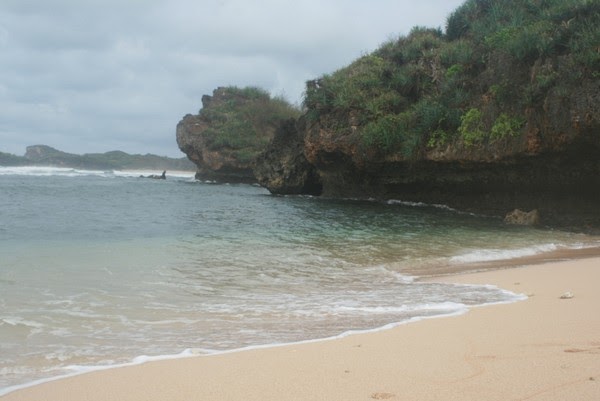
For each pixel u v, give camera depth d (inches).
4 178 2438.5
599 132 705.0
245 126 2878.9
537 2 1075.3
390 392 159.3
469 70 1032.8
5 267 399.9
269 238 617.3
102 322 266.8
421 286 365.4
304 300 323.0
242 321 270.8
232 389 167.2
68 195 1349.7
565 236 654.5
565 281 360.2
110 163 4901.6
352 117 1213.1
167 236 619.5
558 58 770.8
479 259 493.0
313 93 1321.4
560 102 745.0
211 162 2677.2
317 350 209.3
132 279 375.6
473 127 933.2
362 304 309.6
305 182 1510.8
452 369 178.2
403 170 1158.3
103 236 605.3
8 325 257.1
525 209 901.2
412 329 237.8
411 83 1193.4
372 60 1318.9
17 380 183.6
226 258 479.5
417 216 895.1
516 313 262.1
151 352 217.3
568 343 202.8
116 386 172.7
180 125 2938.0
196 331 251.8
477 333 225.0
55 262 427.5
